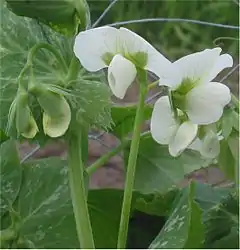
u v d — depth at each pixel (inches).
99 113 9.4
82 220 9.6
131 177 9.4
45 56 9.9
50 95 8.7
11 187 11.0
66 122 8.7
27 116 8.7
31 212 10.9
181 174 12.4
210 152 10.2
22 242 10.7
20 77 8.8
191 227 9.8
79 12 8.8
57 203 11.0
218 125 10.0
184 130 9.1
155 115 9.2
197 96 8.9
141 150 12.6
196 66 8.8
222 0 25.8
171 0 25.2
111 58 8.9
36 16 8.8
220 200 12.1
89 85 9.5
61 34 9.3
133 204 12.4
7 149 11.2
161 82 8.8
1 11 10.3
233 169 11.0
